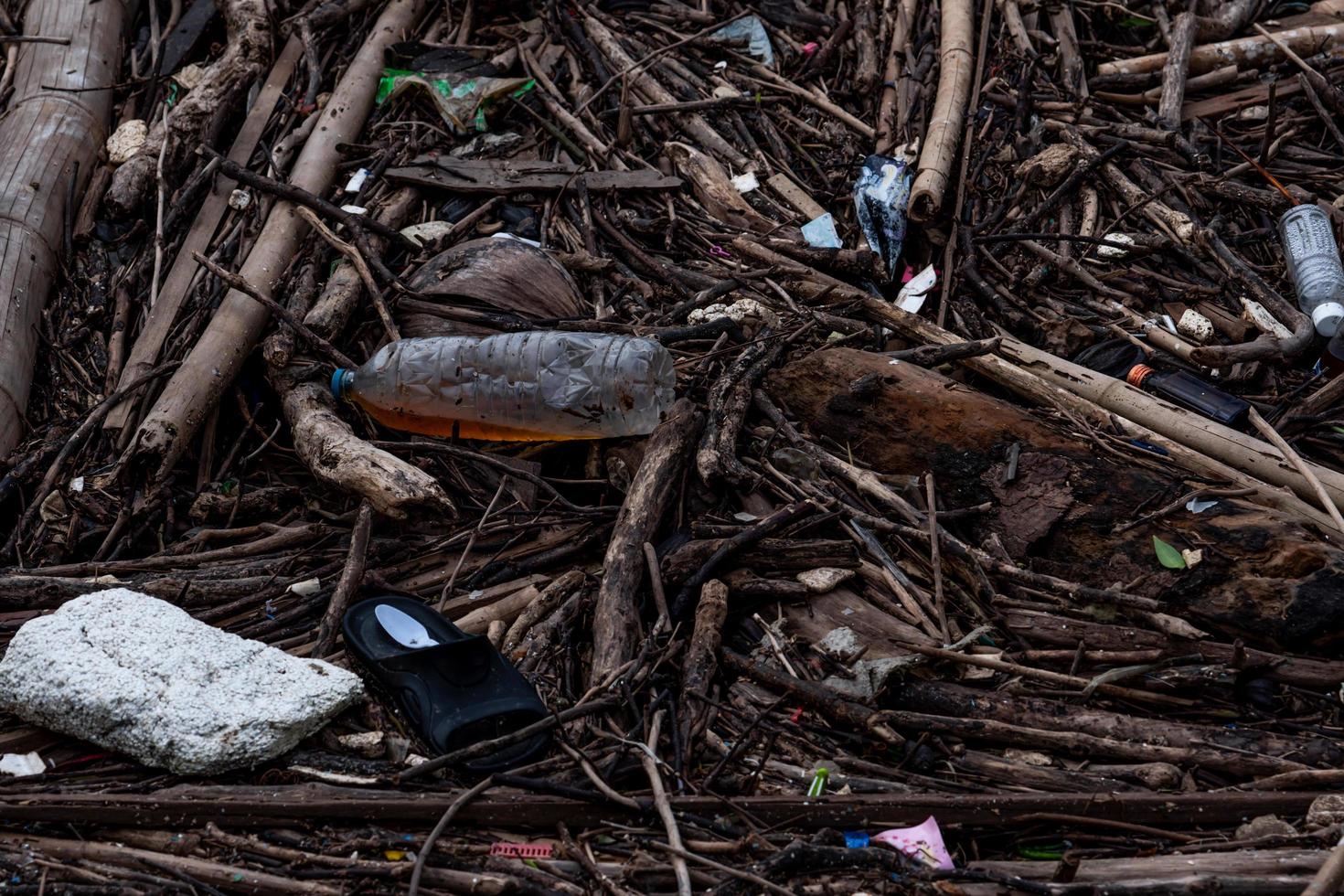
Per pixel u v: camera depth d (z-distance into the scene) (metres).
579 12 5.02
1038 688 2.62
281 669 2.57
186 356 3.49
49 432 3.47
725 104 4.58
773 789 2.39
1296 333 3.57
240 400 3.51
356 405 3.41
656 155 4.54
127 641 2.55
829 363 3.37
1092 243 4.09
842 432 3.30
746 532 2.90
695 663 2.62
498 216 4.18
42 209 3.90
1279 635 2.64
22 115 4.17
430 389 3.30
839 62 4.89
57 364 3.65
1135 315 3.82
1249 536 2.73
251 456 3.36
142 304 3.78
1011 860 2.25
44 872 2.18
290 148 4.25
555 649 2.75
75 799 2.28
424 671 2.54
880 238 4.10
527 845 2.25
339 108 4.35
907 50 4.82
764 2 5.16
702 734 2.50
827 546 2.91
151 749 2.38
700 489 3.14
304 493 3.30
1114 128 4.49
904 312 3.72
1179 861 2.15
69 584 2.91
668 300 3.94
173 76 4.55
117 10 4.64
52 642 2.54
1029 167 4.31
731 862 2.20
